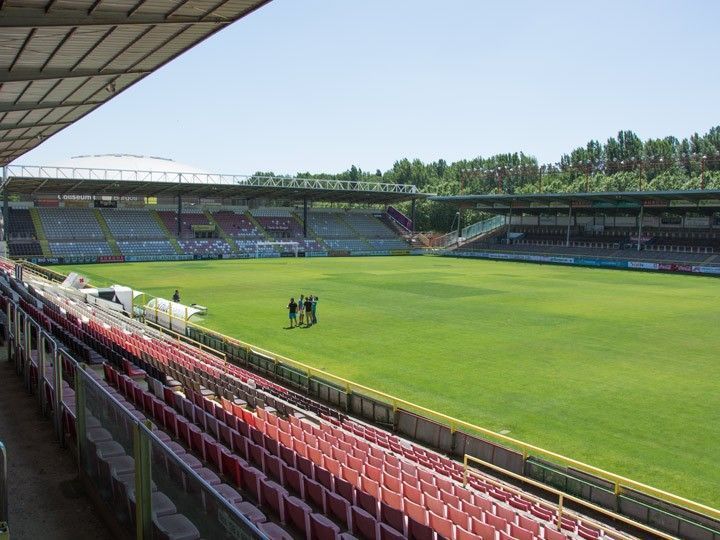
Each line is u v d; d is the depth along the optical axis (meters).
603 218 84.50
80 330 17.88
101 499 7.49
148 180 71.19
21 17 14.50
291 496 8.05
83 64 20.58
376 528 7.41
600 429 16.00
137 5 15.02
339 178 160.25
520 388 19.62
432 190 124.44
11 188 70.81
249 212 93.88
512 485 12.58
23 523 7.33
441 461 13.23
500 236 92.31
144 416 10.78
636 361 23.39
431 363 22.80
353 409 17.00
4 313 17.31
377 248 93.44
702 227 75.44
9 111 25.00
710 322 32.31
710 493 12.41
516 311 35.56
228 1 15.10
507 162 142.38
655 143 123.62
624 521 10.51
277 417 13.10
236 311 34.84
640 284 51.94
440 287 47.75
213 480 8.26
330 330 29.22
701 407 17.88
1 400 11.74
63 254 71.25
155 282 50.03
